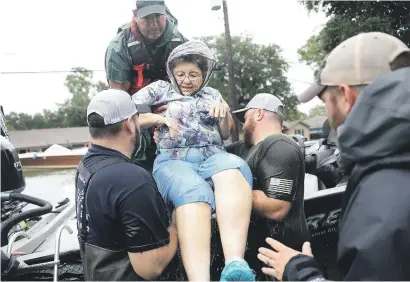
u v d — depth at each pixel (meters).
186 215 1.63
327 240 2.11
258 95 2.11
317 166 2.53
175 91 2.09
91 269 1.50
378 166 1.09
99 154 1.58
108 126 1.57
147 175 1.54
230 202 1.70
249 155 1.99
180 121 1.96
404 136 1.06
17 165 1.66
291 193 1.84
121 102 1.60
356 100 1.14
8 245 1.72
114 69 2.25
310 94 1.30
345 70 1.20
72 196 2.62
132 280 1.49
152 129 2.21
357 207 1.10
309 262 1.36
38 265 1.64
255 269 1.86
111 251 1.49
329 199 2.13
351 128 1.12
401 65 1.18
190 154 1.90
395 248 1.01
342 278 1.18
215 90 2.17
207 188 1.72
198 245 1.58
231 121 2.20
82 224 1.54
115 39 2.25
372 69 1.17
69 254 1.96
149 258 1.46
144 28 2.18
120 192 1.46
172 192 1.71
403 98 1.06
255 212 1.88
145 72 2.31
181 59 2.04
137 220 1.45
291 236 1.91
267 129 2.07
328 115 1.27
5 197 1.68
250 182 1.82
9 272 1.60
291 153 1.86
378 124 1.07
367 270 1.04
